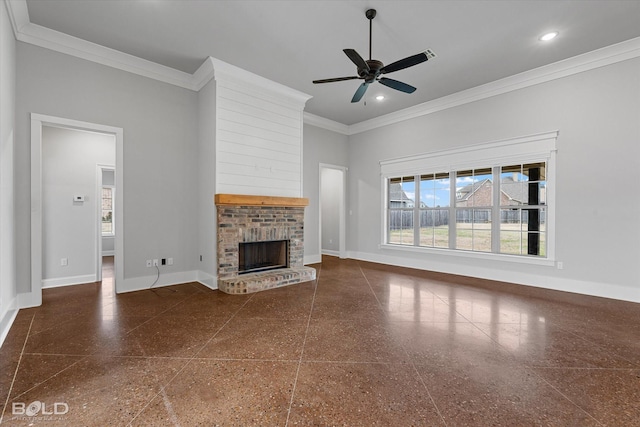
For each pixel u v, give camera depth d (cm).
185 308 328
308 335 258
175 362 211
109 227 764
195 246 455
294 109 502
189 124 448
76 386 181
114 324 280
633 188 351
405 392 177
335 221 756
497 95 461
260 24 321
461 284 442
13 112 308
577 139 389
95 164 459
